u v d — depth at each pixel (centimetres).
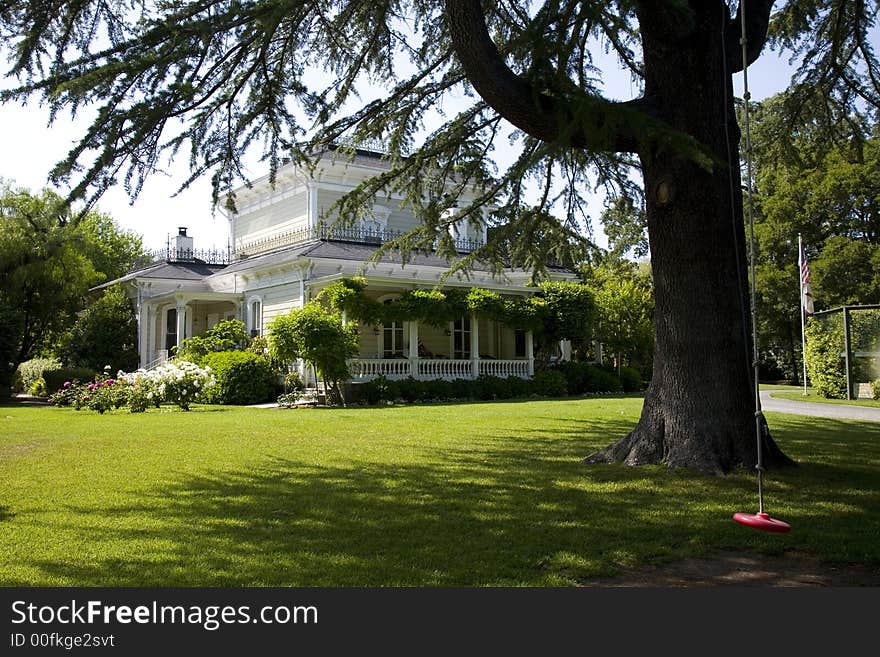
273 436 1148
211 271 3231
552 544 486
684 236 748
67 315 3081
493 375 2369
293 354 1961
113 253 5053
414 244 1122
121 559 455
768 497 629
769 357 3875
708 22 739
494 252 1126
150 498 650
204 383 1794
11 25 620
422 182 1093
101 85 629
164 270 3069
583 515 571
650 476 723
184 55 672
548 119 679
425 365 2286
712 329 745
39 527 539
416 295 2169
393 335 2450
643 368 3022
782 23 995
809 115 1079
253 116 793
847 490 658
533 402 2064
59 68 619
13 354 2619
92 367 2906
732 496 633
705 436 741
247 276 2686
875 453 907
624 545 485
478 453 945
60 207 641
